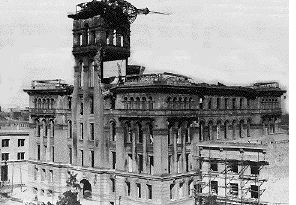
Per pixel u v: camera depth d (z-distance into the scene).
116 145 74.62
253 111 88.31
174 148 71.00
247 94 88.25
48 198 87.12
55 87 88.06
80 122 82.19
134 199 71.50
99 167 77.06
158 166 68.25
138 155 71.88
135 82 73.81
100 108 77.19
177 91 71.94
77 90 82.62
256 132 88.50
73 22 83.12
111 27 80.88
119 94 75.44
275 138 81.62
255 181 66.50
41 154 90.31
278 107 96.25
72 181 80.50
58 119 85.81
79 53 81.62
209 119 78.56
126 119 72.94
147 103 70.75
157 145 68.56
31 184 92.19
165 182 68.38
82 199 79.56
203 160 73.12
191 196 73.25
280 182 66.94
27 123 123.38
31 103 93.44
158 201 67.94
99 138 77.12
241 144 72.38
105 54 79.25
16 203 84.88
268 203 66.00
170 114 69.44
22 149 108.62
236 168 70.44
